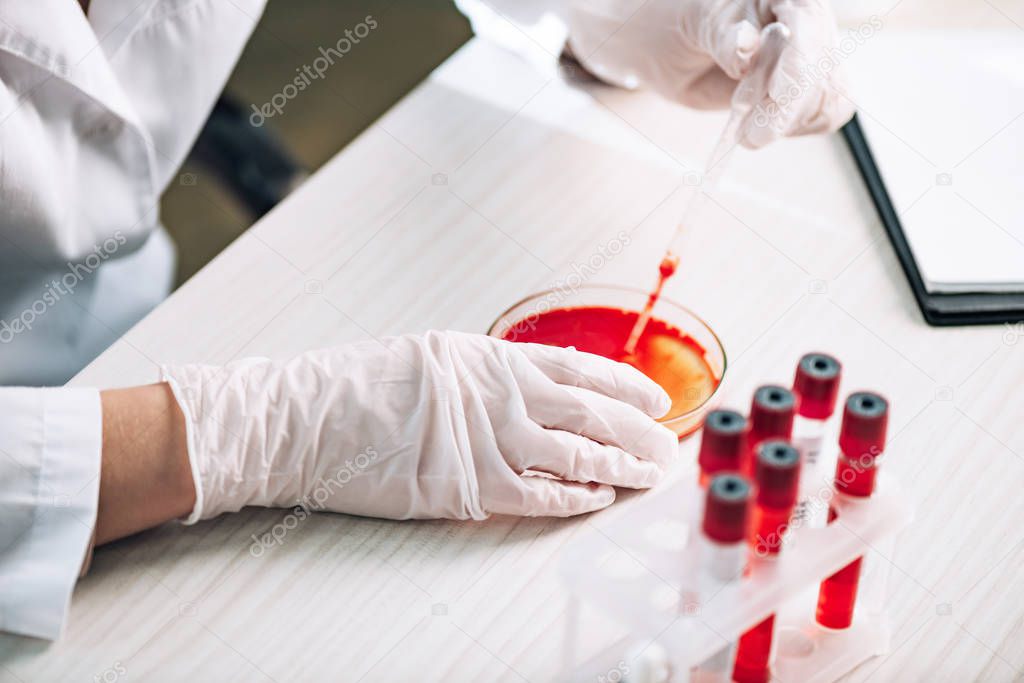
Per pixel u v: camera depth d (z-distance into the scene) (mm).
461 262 1330
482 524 1031
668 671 803
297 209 1414
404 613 931
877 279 1329
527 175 1470
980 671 875
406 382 1031
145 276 1691
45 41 1277
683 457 1101
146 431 987
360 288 1292
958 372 1195
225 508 1019
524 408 1028
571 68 1679
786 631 896
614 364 1096
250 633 914
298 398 1024
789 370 1187
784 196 1459
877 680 867
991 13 1746
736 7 1410
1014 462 1078
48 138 1361
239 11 1553
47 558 923
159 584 962
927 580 956
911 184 1420
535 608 937
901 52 1655
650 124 1574
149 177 1501
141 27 1481
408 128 1548
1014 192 1405
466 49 1694
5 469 936
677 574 780
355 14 3080
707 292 1302
